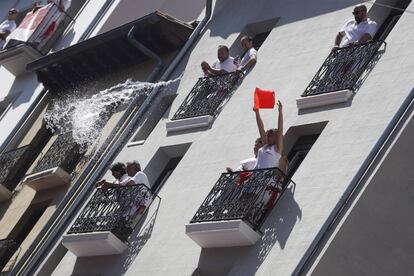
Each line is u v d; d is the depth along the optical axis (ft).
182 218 100.12
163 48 124.47
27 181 128.16
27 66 136.26
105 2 148.15
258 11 116.37
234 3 120.98
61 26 152.97
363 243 85.92
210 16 122.62
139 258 100.89
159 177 110.42
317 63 102.73
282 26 110.83
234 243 92.79
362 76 96.99
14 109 147.84
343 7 106.83
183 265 95.96
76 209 115.55
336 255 84.89
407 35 96.99
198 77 115.44
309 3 110.83
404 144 89.10
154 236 101.45
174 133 110.52
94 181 116.47
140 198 104.47
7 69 153.89
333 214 86.38
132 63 128.36
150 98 118.32
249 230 91.45
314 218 88.48
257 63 108.99
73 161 125.59
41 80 137.59
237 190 93.97
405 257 86.69
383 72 95.66
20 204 130.21
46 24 151.64
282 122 94.43
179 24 122.21
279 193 92.94
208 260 94.32
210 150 104.17
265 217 92.48
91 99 128.88
